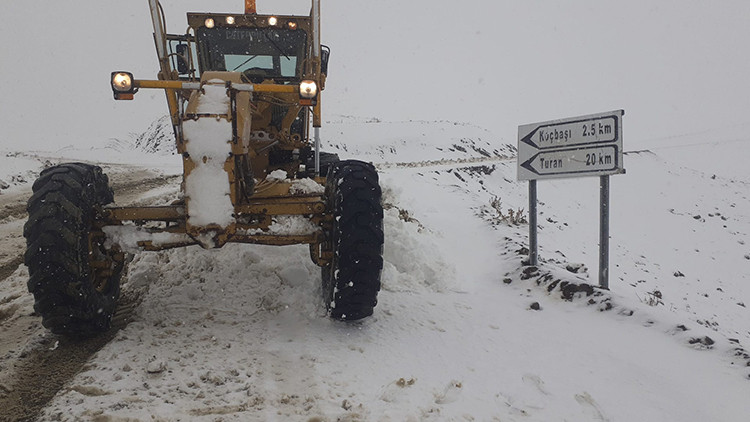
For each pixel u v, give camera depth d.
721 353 3.74
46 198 3.22
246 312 4.02
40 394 2.86
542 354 3.69
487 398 3.01
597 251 12.63
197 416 2.62
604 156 5.04
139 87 3.37
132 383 2.90
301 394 2.88
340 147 39.31
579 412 2.93
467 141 44.72
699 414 2.96
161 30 5.14
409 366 3.34
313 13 4.96
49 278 3.14
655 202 23.89
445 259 5.80
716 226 22.19
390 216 6.04
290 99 4.88
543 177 5.66
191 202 3.22
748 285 15.25
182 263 4.95
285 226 3.82
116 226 3.50
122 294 4.41
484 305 4.76
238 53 5.71
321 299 4.24
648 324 4.25
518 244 6.73
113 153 34.78
